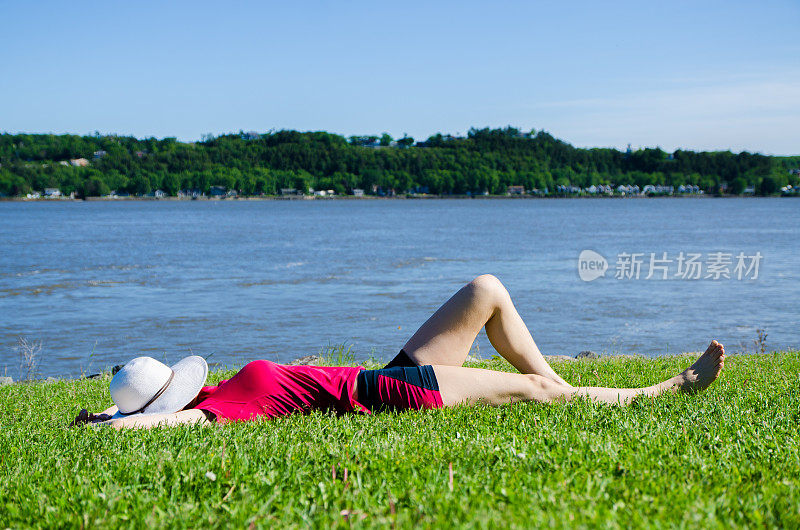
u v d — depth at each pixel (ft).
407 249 154.30
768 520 7.88
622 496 8.69
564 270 107.55
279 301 73.77
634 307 68.95
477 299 15.26
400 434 12.54
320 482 9.43
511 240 186.09
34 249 154.81
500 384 14.85
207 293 80.79
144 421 13.64
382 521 7.84
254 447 11.70
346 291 82.17
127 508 9.02
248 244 171.32
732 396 16.46
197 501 9.23
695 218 345.10
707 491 8.96
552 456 10.52
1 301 74.18
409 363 15.40
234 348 49.75
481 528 7.43
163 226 265.75
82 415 15.39
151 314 65.36
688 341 51.72
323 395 14.55
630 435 12.09
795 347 48.42
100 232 224.12
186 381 14.55
